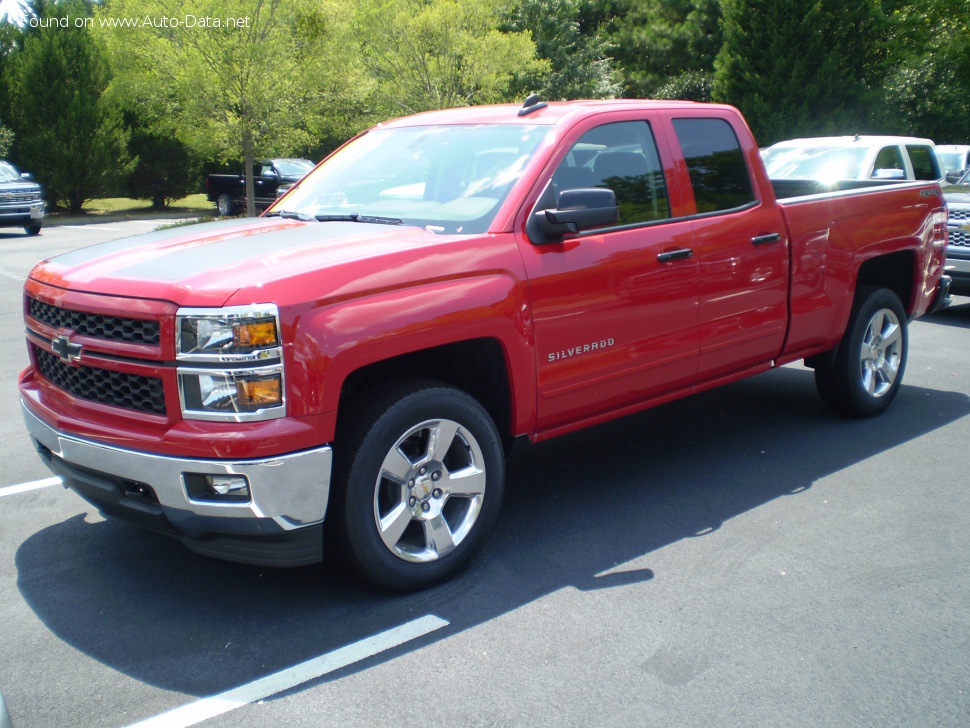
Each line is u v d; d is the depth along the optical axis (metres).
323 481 3.28
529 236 3.99
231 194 29.52
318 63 25.62
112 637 3.38
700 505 4.66
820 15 28.31
